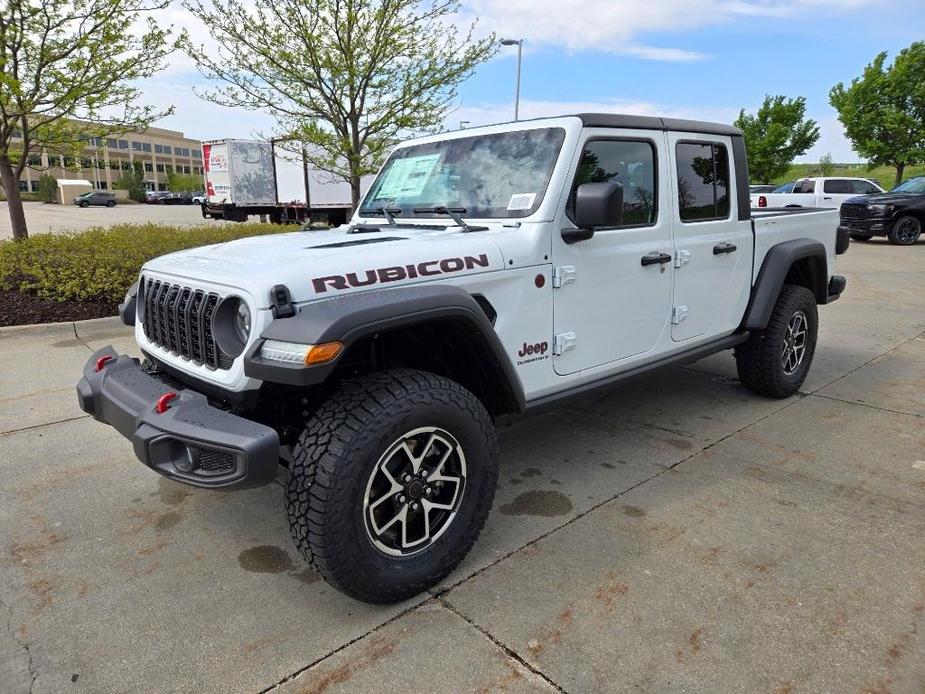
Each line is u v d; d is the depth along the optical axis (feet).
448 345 8.95
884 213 51.29
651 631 7.61
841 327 23.80
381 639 7.55
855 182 62.90
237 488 7.11
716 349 13.60
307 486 7.30
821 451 12.73
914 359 19.40
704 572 8.75
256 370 7.29
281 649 7.42
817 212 16.37
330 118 28.55
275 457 7.11
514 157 10.69
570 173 10.14
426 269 8.54
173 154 345.51
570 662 7.14
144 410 7.91
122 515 10.46
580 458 12.55
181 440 7.34
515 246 9.55
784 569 8.80
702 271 12.82
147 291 9.91
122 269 24.39
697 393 16.35
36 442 13.14
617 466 12.17
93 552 9.43
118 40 25.52
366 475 7.43
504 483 11.53
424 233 10.21
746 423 14.28
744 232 13.83
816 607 7.99
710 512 10.39
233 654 7.34
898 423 14.19
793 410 15.06
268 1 25.17
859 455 12.52
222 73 26.84
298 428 9.11
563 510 10.53
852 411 14.96
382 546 7.90
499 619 7.88
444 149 11.89
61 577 8.83
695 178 12.64
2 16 24.12
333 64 25.82
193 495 11.10
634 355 11.75
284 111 28.07
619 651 7.29
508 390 9.16
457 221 10.52
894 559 9.02
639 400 15.87
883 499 10.77
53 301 22.93
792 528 9.87
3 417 14.39
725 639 7.46
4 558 9.27
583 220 9.30
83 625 7.86
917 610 7.91
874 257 44.34
